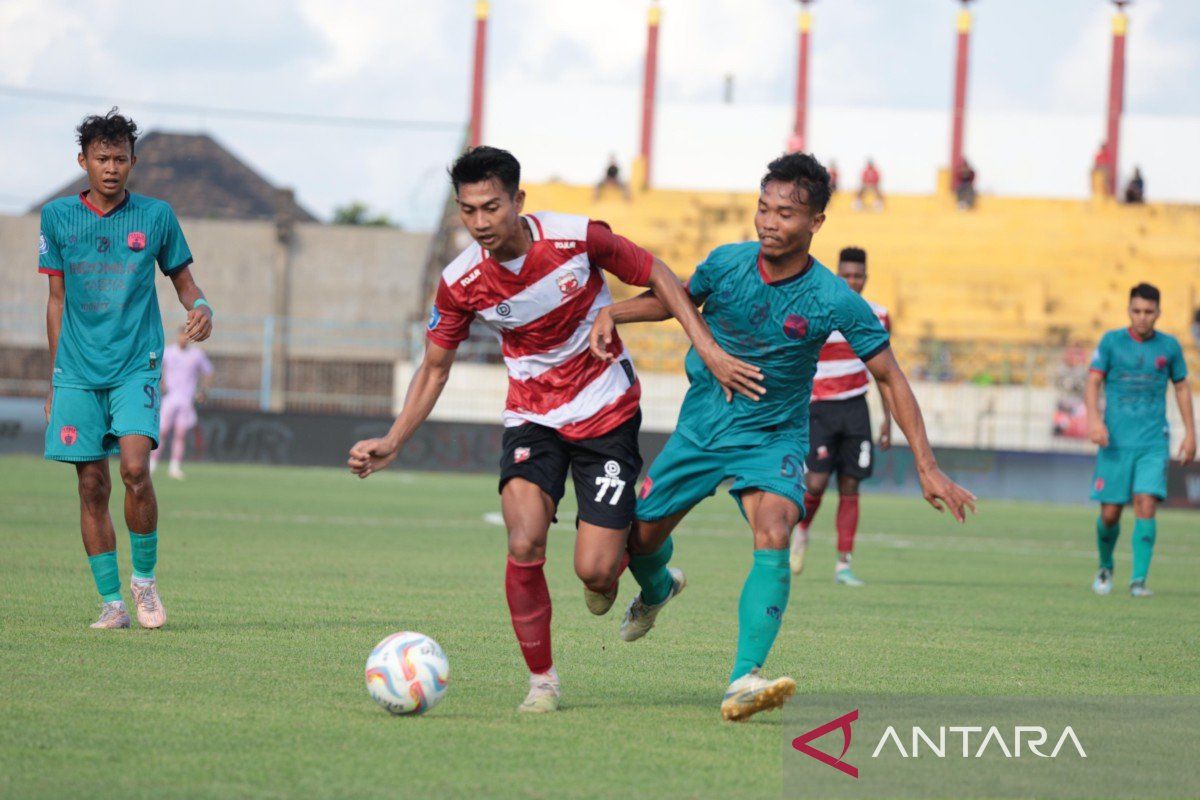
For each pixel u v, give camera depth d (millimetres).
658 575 10250
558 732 8148
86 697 8617
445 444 50438
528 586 8898
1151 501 19125
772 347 9375
